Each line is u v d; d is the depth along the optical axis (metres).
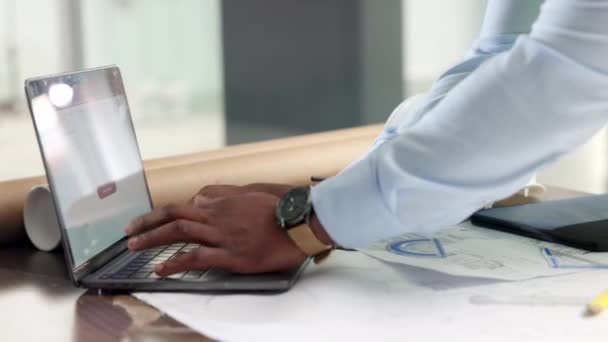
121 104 1.03
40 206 1.01
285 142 1.37
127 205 0.98
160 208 0.88
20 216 1.04
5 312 0.77
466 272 0.84
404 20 3.69
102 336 0.70
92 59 4.21
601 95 0.74
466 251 0.92
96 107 0.96
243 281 0.80
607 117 0.77
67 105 0.90
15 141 3.92
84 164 0.90
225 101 4.36
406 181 0.77
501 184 0.78
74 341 0.69
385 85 3.82
